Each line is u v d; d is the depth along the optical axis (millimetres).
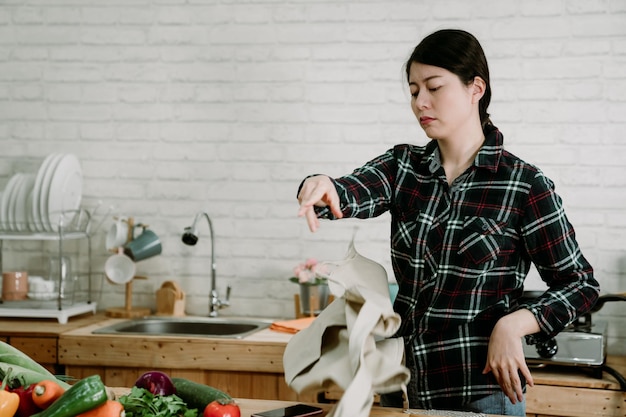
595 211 3070
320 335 1457
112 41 3457
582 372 2660
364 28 3258
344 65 3279
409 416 1562
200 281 3410
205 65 3391
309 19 3301
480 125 1807
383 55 3246
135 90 3445
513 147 3129
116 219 3367
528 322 1625
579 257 1722
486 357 1735
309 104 3312
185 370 2811
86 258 3492
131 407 1436
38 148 3520
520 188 1722
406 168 1857
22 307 3174
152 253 3299
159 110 3432
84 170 3486
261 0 3338
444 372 1756
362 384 1291
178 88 3414
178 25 3408
